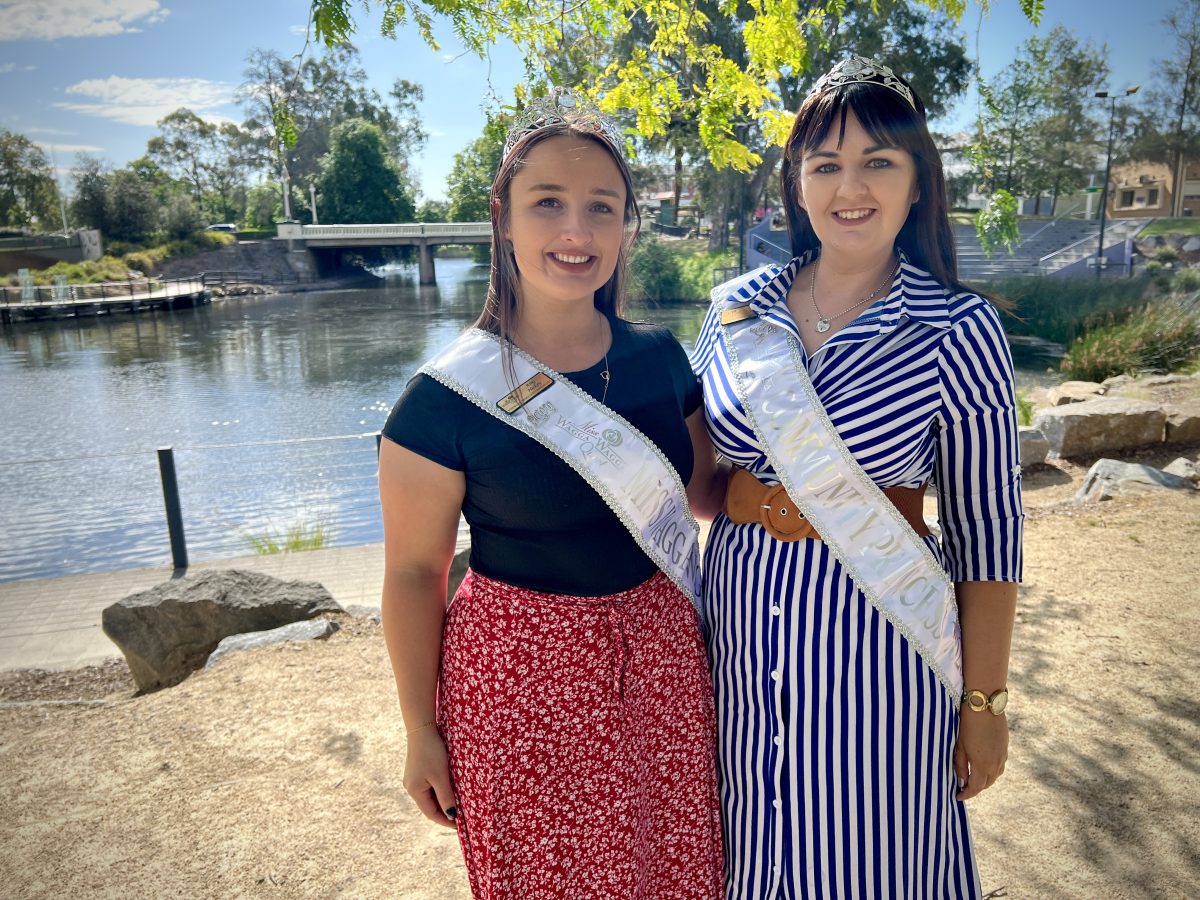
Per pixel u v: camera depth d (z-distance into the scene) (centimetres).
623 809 151
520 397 147
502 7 389
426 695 155
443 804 156
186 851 256
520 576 149
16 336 2989
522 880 150
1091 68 3103
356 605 476
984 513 151
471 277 5841
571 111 148
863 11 2498
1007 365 148
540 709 147
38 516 955
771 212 3759
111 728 335
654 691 156
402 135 6525
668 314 2842
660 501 154
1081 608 374
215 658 390
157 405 1792
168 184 6719
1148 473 548
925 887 157
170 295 3819
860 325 153
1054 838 238
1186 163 3638
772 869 159
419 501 148
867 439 149
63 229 5353
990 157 577
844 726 152
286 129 367
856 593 152
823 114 153
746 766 162
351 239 5134
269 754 306
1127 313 1600
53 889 244
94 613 551
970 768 159
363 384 1967
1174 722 288
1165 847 232
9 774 307
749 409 157
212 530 881
